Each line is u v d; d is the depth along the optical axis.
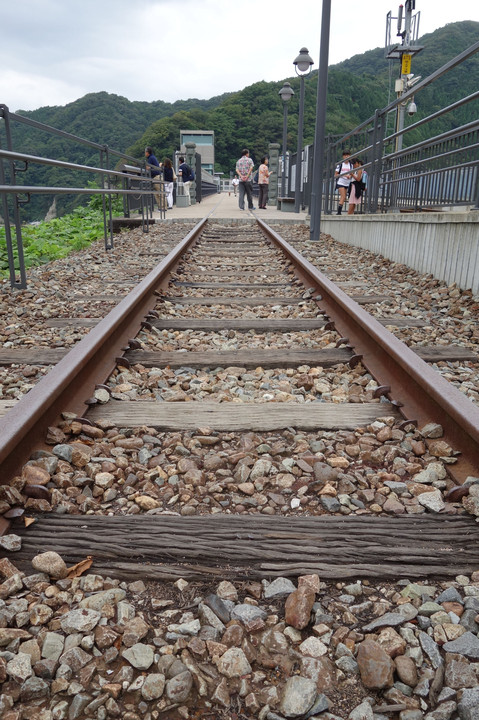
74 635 1.47
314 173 11.12
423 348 3.92
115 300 5.52
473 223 5.40
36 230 10.61
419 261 6.90
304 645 1.46
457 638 1.47
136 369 3.44
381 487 2.18
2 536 1.81
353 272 7.40
